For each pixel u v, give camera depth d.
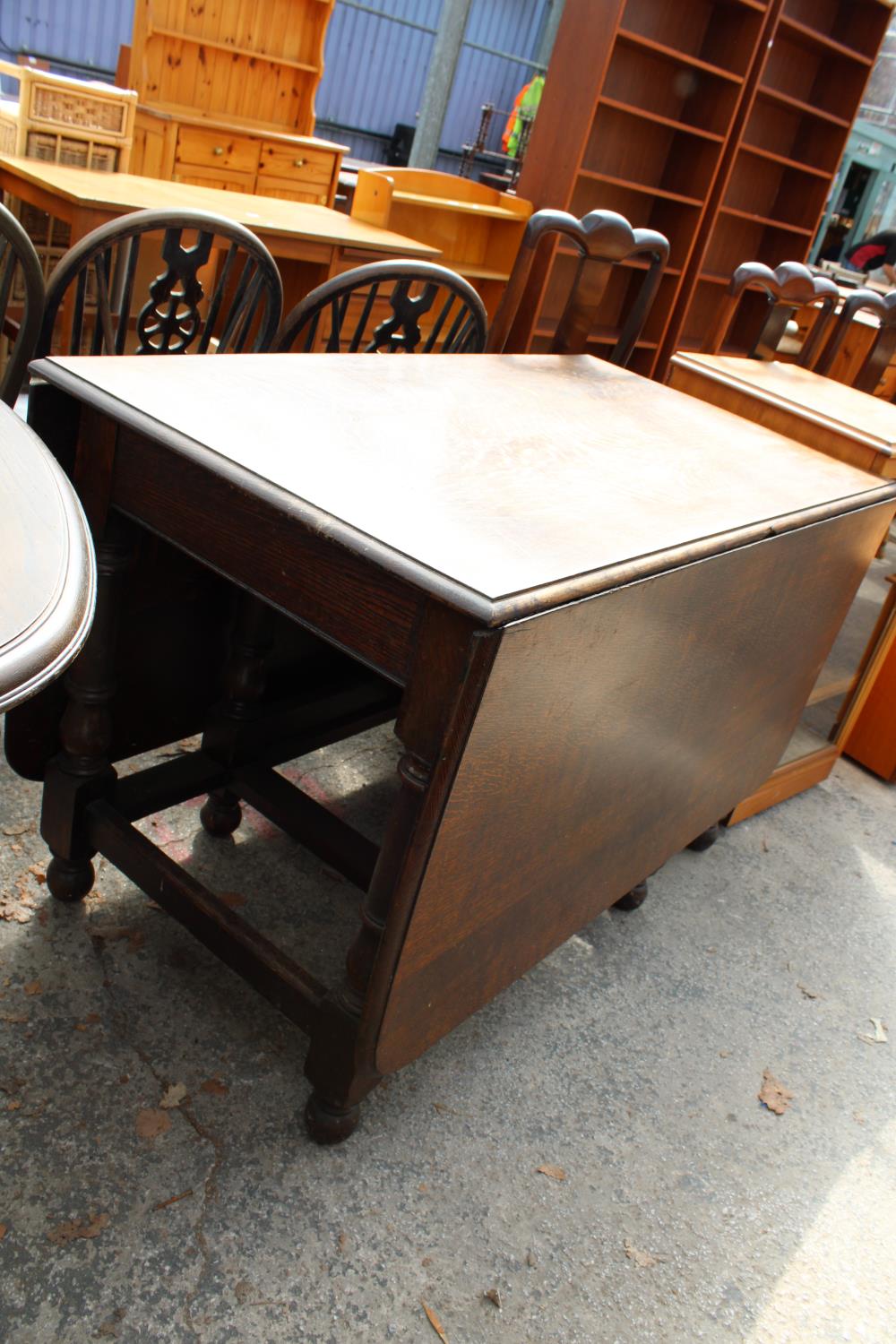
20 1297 1.11
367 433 1.25
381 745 2.33
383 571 0.99
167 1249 1.20
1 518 0.68
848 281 6.82
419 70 9.91
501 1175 1.41
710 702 1.57
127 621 1.52
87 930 1.61
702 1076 1.67
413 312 1.99
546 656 1.05
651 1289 1.31
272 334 1.90
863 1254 1.44
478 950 1.29
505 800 1.14
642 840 1.62
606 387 1.90
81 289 1.62
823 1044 1.82
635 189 5.34
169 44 3.74
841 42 6.02
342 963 1.69
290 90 4.18
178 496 1.20
